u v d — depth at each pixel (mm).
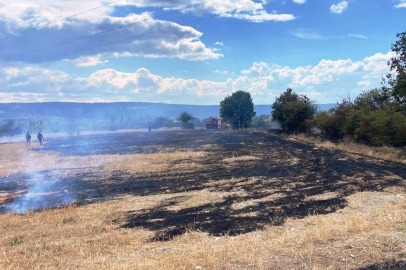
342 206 10359
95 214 10844
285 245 6613
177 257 6266
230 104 77812
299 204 10930
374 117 24719
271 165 20172
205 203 11766
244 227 8727
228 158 23844
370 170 16688
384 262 5609
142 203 12250
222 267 5703
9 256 6953
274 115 48688
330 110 34375
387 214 8562
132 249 7344
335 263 5695
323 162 20172
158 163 22438
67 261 6602
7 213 11711
